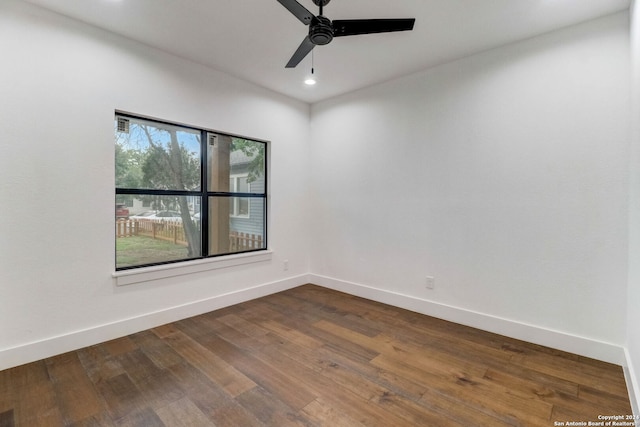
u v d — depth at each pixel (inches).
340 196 158.4
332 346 100.7
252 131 143.9
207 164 132.6
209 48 111.8
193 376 83.0
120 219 108.8
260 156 152.9
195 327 114.4
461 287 119.2
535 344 102.3
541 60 100.0
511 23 93.8
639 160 70.8
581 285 95.0
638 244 72.2
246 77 136.3
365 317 125.3
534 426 65.6
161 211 119.2
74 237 95.7
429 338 106.8
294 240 166.4
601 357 91.7
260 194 153.7
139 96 108.2
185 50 113.3
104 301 102.3
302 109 167.6
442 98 122.0
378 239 143.9
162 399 73.5
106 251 102.3
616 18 87.9
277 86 146.3
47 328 91.5
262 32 101.3
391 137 138.0
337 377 83.2
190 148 127.0
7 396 74.0
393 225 138.3
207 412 69.2
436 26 95.9
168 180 120.8
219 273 134.6
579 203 94.7
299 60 95.3
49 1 85.8
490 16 90.4
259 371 85.7
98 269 100.7
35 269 89.2
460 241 118.9
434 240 125.9
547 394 76.1
